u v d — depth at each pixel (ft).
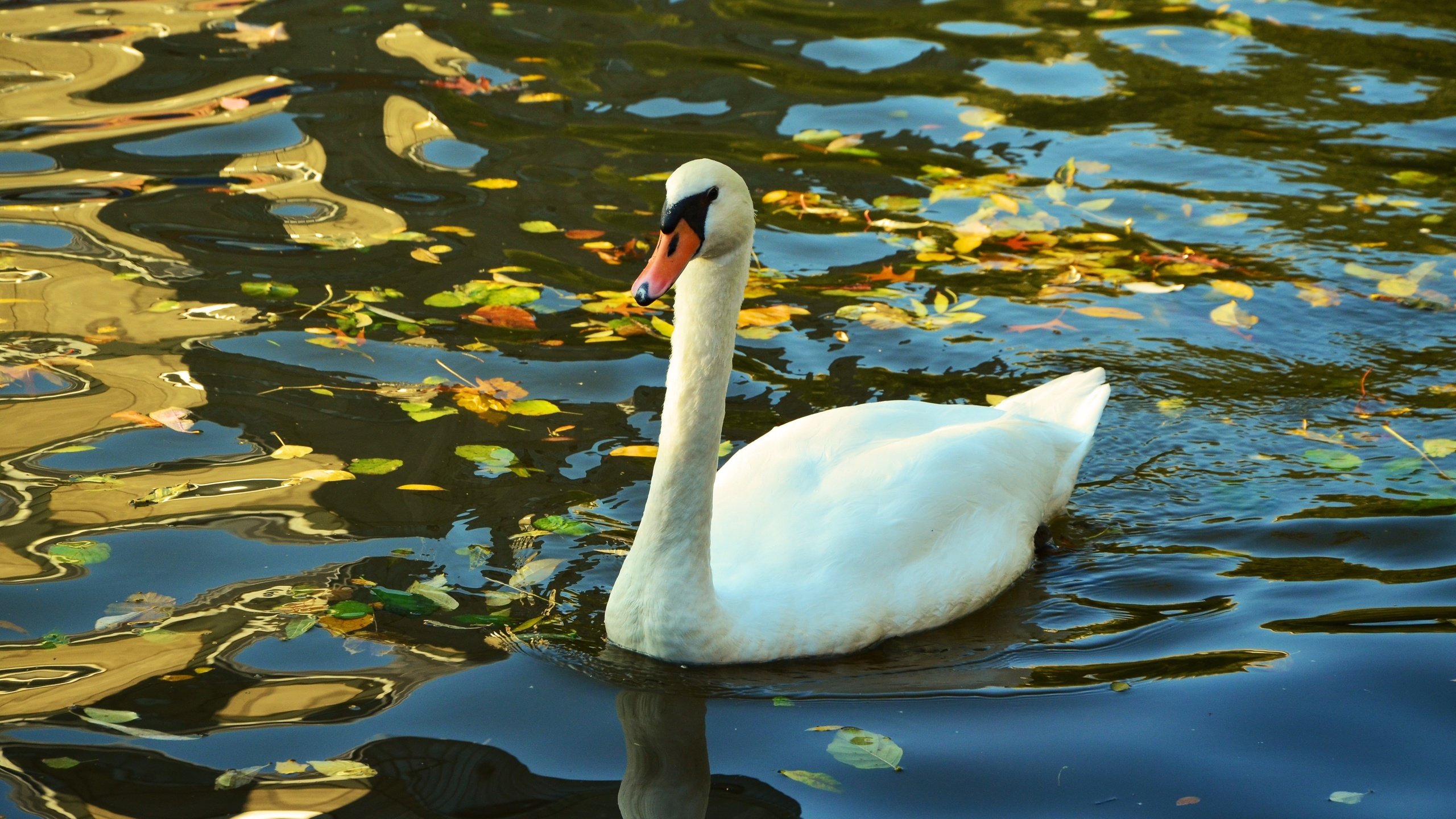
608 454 35.53
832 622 28.96
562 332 41.60
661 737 25.61
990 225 49.29
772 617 28.58
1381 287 45.39
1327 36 67.26
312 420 36.24
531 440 35.96
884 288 45.14
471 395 37.93
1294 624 29.14
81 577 29.40
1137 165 53.98
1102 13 70.59
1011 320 43.52
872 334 42.39
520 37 64.95
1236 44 66.39
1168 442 37.58
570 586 30.27
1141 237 48.70
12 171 50.16
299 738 24.76
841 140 55.42
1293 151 55.21
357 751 24.50
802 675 28.25
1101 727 25.93
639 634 28.22
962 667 28.60
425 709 25.89
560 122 56.08
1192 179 52.90
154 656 27.02
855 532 30.09
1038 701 26.94
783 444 32.65
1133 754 25.03
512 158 52.90
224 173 50.85
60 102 55.83
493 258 45.57
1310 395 39.60
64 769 23.62
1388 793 23.82
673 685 27.48
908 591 30.01
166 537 30.99
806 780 24.32
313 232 46.88
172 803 22.86
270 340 40.19
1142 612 30.42
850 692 27.48
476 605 29.30
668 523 27.50
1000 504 32.09
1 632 27.48
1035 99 59.93
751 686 27.66
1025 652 29.19
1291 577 31.17
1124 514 34.71
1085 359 41.39
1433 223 49.70
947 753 25.17
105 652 27.07
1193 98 60.18
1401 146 55.67
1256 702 26.48
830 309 43.86
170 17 65.77
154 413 36.11
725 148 54.29
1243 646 28.48
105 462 33.83
